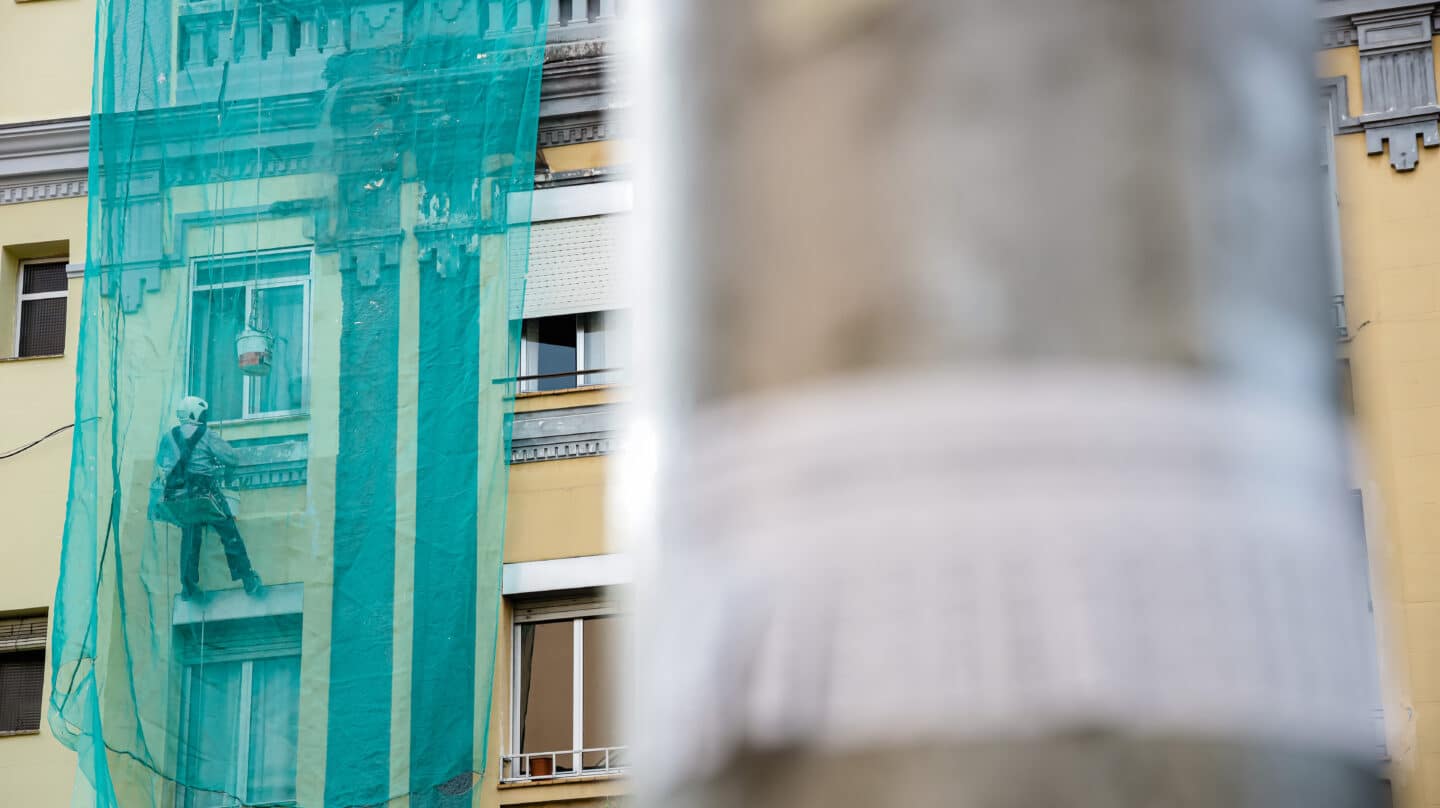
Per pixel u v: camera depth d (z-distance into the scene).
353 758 21.62
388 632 21.94
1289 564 2.16
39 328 26.22
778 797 2.10
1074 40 2.30
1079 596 2.10
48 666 24.53
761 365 2.29
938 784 2.05
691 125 2.43
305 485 22.53
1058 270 2.23
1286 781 2.07
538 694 23.47
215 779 21.75
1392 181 23.61
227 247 23.55
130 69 24.08
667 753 2.20
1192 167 2.27
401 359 22.88
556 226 25.05
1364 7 24.16
